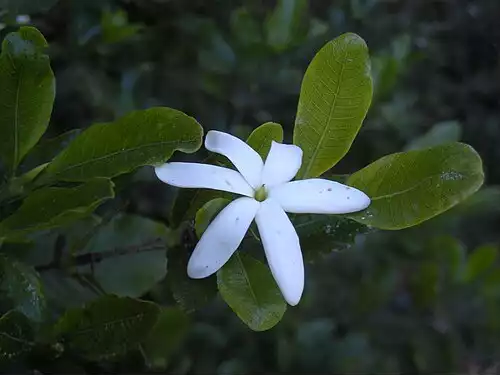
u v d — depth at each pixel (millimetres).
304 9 460
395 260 536
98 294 291
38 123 240
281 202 212
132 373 304
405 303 555
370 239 531
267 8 515
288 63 472
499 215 655
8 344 248
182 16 453
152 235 316
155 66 456
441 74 662
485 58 675
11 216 219
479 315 514
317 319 516
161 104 464
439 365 520
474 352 553
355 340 500
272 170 215
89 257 287
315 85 228
